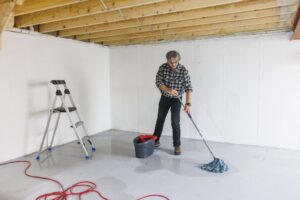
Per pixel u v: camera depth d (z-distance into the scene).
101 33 4.13
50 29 3.60
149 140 3.52
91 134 4.89
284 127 3.85
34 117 3.69
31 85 3.62
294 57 3.69
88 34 4.25
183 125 4.59
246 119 4.10
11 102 3.36
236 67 4.09
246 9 2.69
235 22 3.44
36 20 3.16
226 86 4.20
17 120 3.45
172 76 3.48
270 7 2.60
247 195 2.35
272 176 2.79
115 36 4.46
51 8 2.83
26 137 3.59
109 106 5.37
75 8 2.88
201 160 3.35
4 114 3.28
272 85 3.87
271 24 3.51
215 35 4.17
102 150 3.86
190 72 4.44
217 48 4.20
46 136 3.91
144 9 2.90
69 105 4.32
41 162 3.30
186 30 3.82
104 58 5.16
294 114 3.77
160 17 3.23
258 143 4.05
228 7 2.79
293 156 3.48
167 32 3.98
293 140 3.81
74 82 4.42
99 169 3.04
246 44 3.98
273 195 2.34
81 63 4.56
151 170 3.00
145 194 2.38
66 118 4.29
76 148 3.97
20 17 3.26
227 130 4.25
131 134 4.94
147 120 4.99
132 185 2.58
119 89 5.24
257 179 2.71
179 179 2.73
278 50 3.78
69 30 3.94
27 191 2.45
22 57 3.47
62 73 4.16
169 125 4.73
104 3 2.68
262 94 3.95
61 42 4.11
